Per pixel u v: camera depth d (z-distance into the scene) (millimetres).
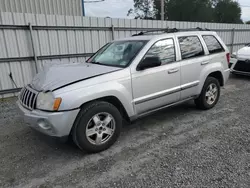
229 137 3449
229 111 4629
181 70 3941
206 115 4445
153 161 2859
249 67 7398
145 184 2418
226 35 12758
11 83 6582
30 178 2592
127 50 3730
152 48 3625
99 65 3613
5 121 4445
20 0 8062
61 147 3314
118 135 3303
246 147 3125
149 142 3393
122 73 3236
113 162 2877
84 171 2701
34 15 6543
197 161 2816
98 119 3053
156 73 3582
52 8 8859
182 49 4051
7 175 2652
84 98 2844
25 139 3607
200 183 2393
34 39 6695
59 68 3609
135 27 8938
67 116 2750
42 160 2975
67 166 2820
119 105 3342
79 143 2953
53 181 2527
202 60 4320
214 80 4664
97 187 2402
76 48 7602
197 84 4289
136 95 3404
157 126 3988
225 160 2814
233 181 2406
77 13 9672
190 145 3244
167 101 3871
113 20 8227
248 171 2578
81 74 3143
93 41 7938
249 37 14219
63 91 2766
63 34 7234
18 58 6547
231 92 6219
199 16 46438
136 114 3500
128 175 2590
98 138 3072
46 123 2744
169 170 2650
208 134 3586
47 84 2973
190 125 3980
